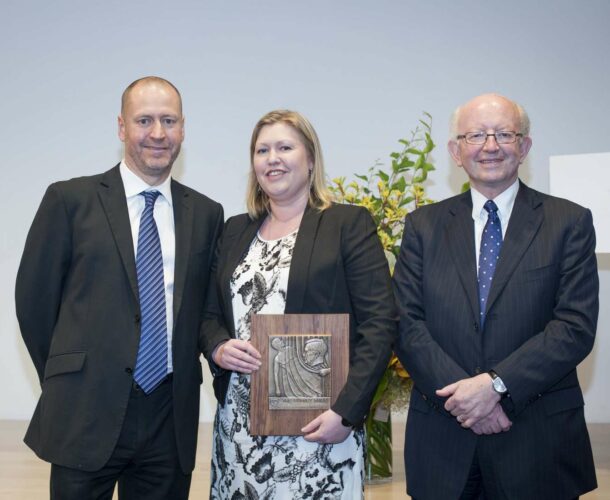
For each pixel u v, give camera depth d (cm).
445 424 202
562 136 447
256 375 193
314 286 199
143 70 464
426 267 212
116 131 464
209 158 462
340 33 459
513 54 450
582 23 446
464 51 452
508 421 190
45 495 314
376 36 457
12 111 466
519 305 197
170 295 219
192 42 463
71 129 465
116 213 217
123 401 205
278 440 195
